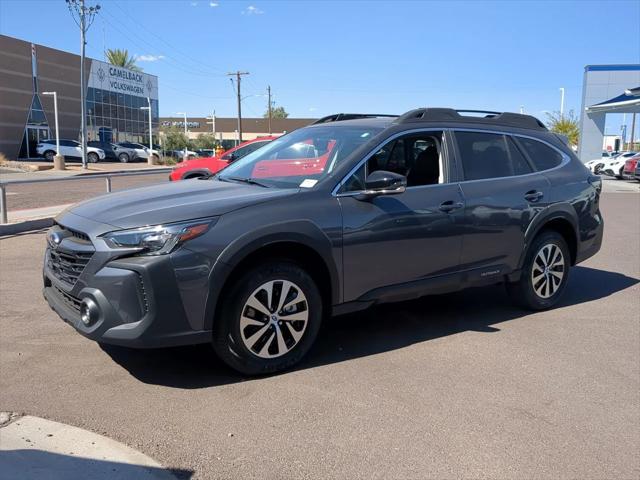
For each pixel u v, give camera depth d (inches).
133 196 166.7
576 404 146.7
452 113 200.7
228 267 145.5
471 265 197.3
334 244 162.6
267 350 156.9
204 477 111.9
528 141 221.8
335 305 168.4
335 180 168.4
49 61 1836.9
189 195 162.9
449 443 126.4
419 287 184.5
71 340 182.4
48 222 421.7
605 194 807.1
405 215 177.0
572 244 233.1
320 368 165.5
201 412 137.5
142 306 139.6
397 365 168.9
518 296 220.7
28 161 1669.5
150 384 152.1
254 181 183.9
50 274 161.6
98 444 121.8
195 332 144.6
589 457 122.6
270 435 127.9
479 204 195.2
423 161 191.6
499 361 173.6
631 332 202.8
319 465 117.0
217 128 3727.9
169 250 139.9
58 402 140.9
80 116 1999.3
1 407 137.6
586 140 1510.8
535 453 123.5
